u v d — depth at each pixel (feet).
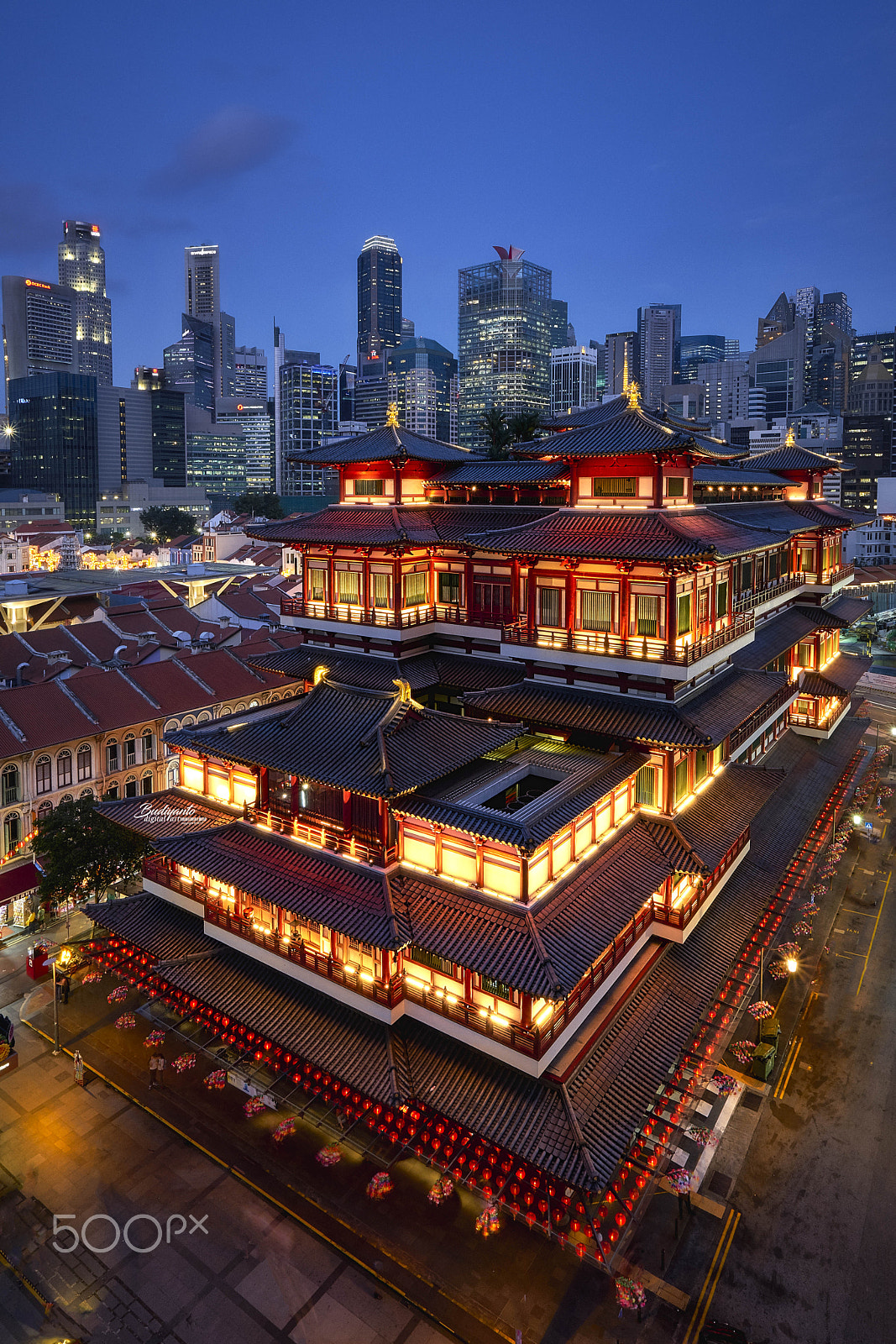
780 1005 161.38
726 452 164.55
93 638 297.74
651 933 137.49
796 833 181.16
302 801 130.41
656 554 125.59
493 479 168.86
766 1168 122.52
